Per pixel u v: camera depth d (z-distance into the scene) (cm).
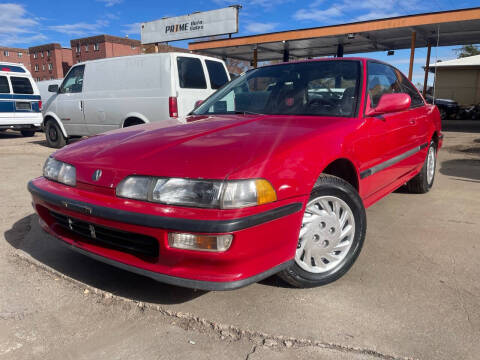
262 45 1773
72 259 278
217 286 184
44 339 190
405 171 367
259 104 306
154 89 671
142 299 224
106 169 212
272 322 201
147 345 185
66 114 842
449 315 207
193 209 183
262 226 187
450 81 2588
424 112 410
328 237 239
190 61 682
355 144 251
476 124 1717
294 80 311
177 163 196
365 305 217
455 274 254
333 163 254
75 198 216
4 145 956
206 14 1714
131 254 209
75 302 222
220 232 176
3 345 185
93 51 6544
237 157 195
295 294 229
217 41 1728
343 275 252
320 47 1848
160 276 192
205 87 705
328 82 299
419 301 221
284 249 203
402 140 334
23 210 394
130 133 259
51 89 866
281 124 251
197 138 225
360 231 256
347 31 1390
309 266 231
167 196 188
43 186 244
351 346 182
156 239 191
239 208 181
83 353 180
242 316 207
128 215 191
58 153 256
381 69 338
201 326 199
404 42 1708
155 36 1912
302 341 186
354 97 281
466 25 1275
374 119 281
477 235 322
